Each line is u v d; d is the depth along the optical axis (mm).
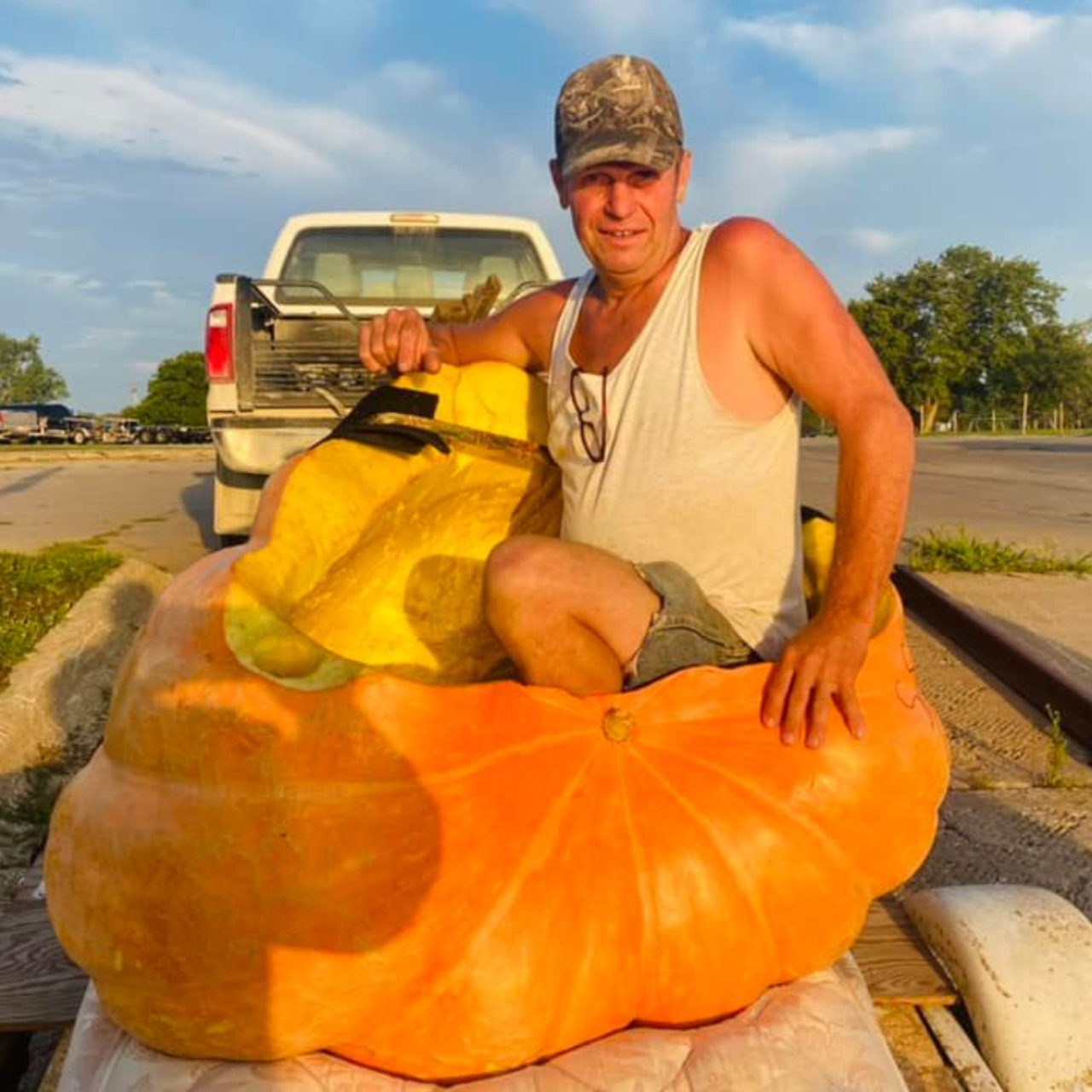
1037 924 2525
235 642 1979
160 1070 1962
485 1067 1957
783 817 2088
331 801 1896
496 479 3035
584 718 2084
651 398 2379
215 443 7035
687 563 2436
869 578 2156
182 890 1888
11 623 5711
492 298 3213
